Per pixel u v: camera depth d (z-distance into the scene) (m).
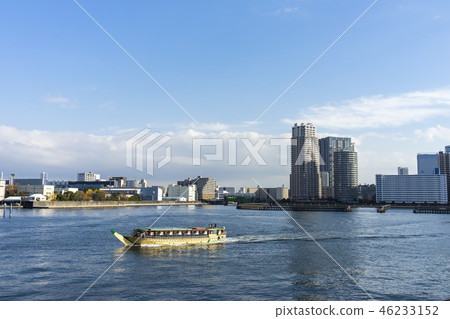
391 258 83.62
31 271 68.06
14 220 171.12
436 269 72.62
